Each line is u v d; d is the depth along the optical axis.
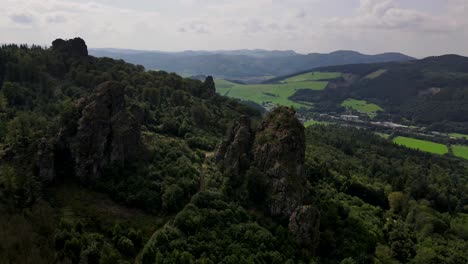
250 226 98.75
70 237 85.38
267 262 91.25
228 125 193.50
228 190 110.62
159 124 168.00
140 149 122.38
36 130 121.69
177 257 83.06
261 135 122.50
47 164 103.31
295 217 103.00
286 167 112.31
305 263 95.81
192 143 154.50
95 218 95.50
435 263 121.06
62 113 119.19
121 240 87.94
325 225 116.38
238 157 119.00
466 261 128.25
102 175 109.81
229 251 89.94
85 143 109.81
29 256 79.81
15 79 175.25
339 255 107.50
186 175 117.38
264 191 110.81
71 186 106.19
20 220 87.25
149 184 109.12
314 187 143.00
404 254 122.44
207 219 96.56
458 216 190.88
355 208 140.62
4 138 115.94
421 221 150.25
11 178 96.75
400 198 164.75
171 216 102.19
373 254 115.56
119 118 117.56
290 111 127.31
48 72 197.25
